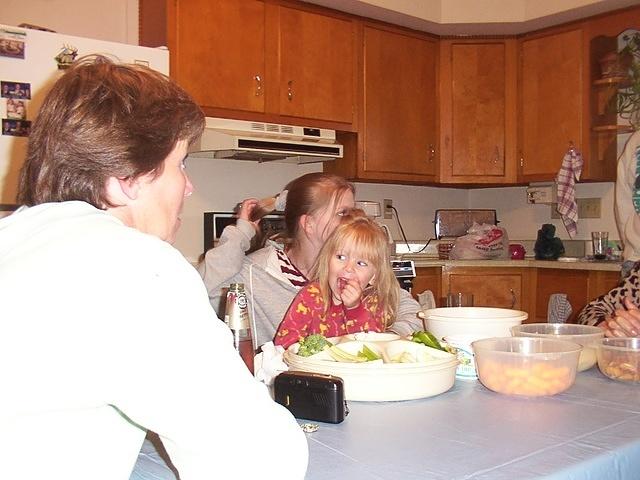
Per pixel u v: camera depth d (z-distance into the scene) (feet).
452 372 3.67
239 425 2.21
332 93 11.53
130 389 2.11
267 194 11.92
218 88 10.12
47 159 2.47
